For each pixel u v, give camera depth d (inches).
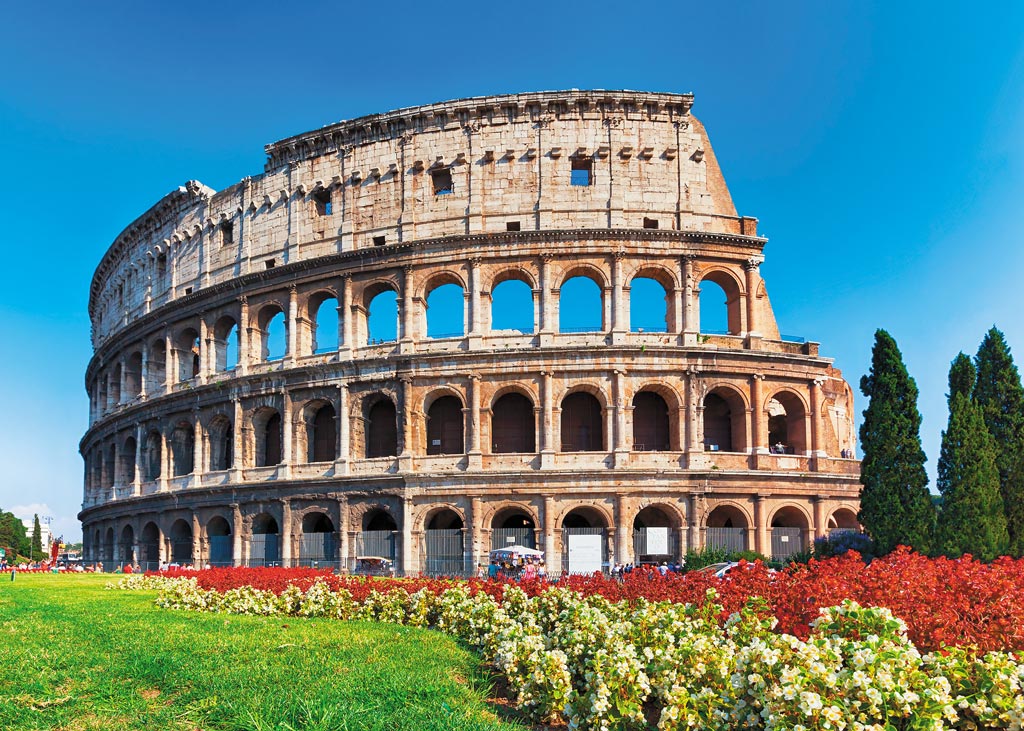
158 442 3602.4
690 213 2869.1
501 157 2913.4
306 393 2960.1
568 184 2876.5
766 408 2792.8
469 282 2839.6
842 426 3693.4
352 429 2869.1
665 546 2647.6
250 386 3061.0
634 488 2642.7
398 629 1273.4
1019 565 1071.0
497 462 2706.7
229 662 924.6
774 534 2743.6
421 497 2716.5
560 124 2915.8
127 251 4025.6
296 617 1475.1
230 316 3277.6
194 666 883.4
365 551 2765.7
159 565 3248.0
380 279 2933.1
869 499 2335.1
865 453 2383.1
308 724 645.3
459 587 1366.9
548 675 772.6
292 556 2876.5
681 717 650.2
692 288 2819.9
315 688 771.4
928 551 2143.2
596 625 847.1
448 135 2967.5
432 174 3004.4
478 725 684.7
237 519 3011.8
